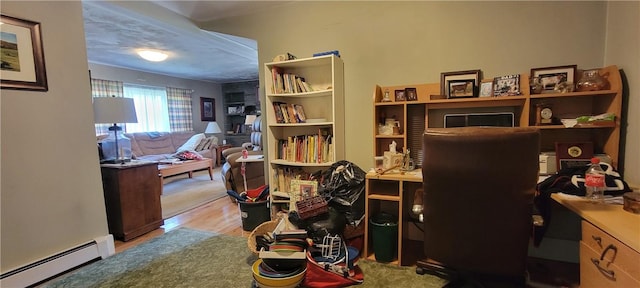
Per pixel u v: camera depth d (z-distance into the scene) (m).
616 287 1.07
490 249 1.31
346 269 1.81
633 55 1.68
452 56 2.28
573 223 2.01
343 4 2.62
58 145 2.04
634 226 1.10
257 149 5.66
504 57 2.14
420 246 2.32
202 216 3.22
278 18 2.91
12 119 1.81
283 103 2.84
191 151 5.66
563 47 2.00
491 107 2.18
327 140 2.62
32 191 1.91
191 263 2.12
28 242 1.89
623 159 1.77
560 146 1.90
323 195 2.24
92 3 2.48
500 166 1.21
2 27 1.77
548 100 2.04
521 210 1.24
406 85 2.42
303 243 1.85
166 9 2.93
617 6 1.79
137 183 2.69
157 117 6.55
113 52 4.53
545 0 2.02
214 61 5.27
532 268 1.93
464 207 1.31
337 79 2.50
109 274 1.99
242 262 2.12
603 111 1.86
